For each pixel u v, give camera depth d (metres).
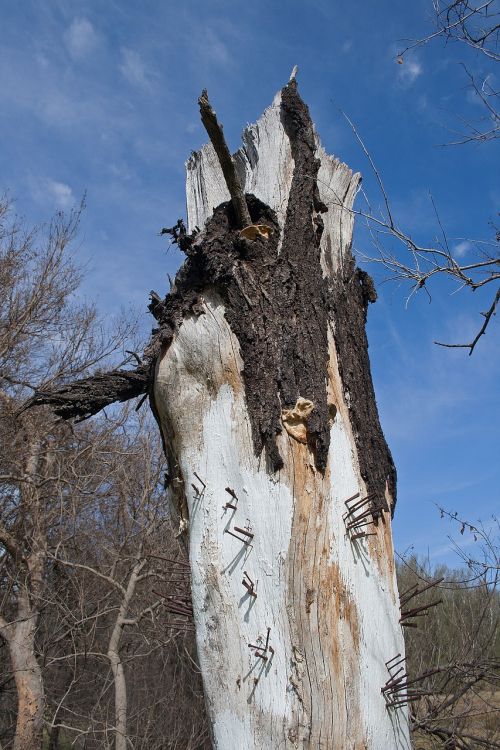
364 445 2.61
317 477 2.36
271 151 3.03
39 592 9.82
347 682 2.14
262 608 2.21
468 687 4.77
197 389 2.59
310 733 2.05
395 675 2.29
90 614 10.67
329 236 3.02
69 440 11.34
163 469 11.92
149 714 10.05
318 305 2.70
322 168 3.16
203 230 2.87
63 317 12.50
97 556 11.34
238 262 2.68
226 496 2.40
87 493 10.30
